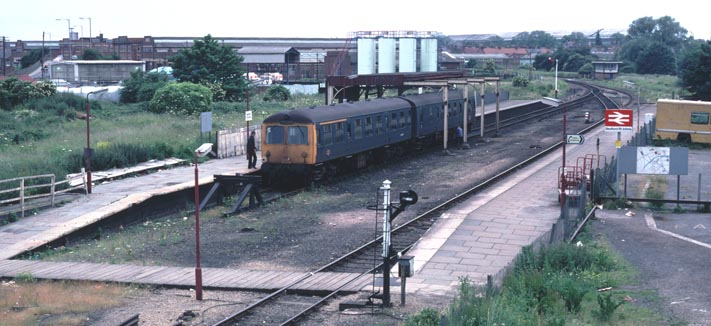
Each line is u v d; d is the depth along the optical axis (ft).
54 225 80.43
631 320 50.83
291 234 80.74
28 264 67.97
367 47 319.88
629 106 253.85
